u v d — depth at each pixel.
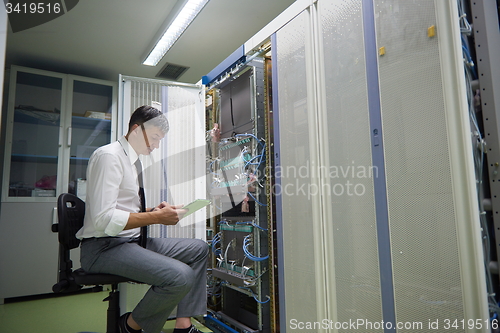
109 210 1.41
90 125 3.91
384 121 1.22
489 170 1.08
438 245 1.03
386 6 1.23
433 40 1.07
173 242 1.77
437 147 1.04
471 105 1.11
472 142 1.07
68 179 3.69
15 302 3.14
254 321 2.07
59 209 1.48
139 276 1.45
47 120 3.65
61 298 3.26
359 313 1.28
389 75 1.21
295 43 1.69
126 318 1.58
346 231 1.35
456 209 0.99
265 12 3.01
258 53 2.02
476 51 1.14
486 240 1.04
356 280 1.30
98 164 1.47
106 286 3.58
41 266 3.34
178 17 2.97
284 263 1.70
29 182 3.50
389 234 1.18
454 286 0.98
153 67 3.98
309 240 1.54
